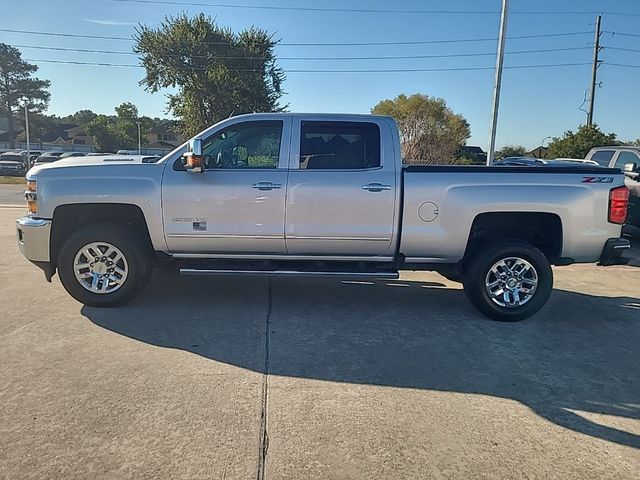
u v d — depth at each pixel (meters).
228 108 42.44
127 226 5.40
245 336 4.69
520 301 5.35
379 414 3.39
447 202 5.23
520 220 5.55
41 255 5.25
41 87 90.62
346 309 5.61
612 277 7.80
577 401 3.67
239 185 5.20
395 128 5.34
